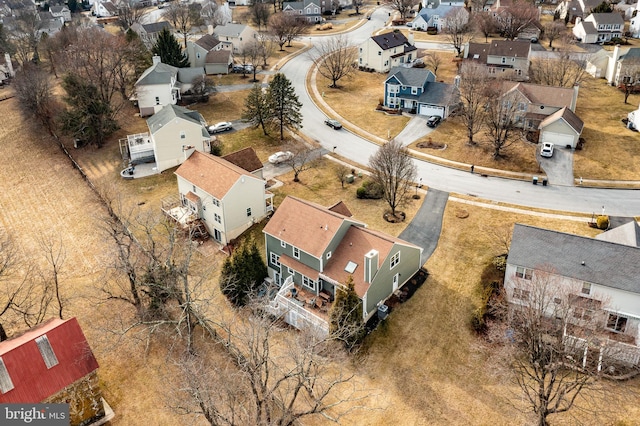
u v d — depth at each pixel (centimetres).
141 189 6362
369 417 3412
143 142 7344
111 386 3703
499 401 3488
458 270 4744
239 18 15138
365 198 6025
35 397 3155
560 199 5962
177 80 9206
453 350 3897
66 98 7519
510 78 9125
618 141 7206
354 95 9344
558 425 3284
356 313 3828
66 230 5766
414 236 5272
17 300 4619
